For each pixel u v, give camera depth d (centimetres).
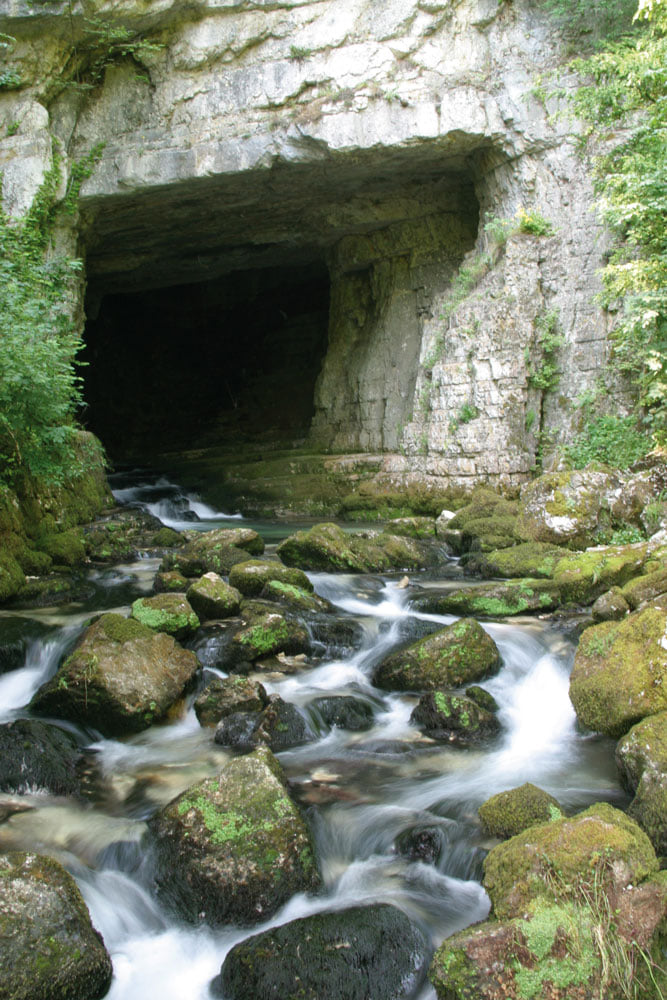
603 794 507
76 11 1341
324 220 1692
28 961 360
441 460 1421
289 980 368
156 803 520
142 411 2734
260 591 879
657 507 981
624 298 1216
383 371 1725
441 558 1133
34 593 897
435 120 1340
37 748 553
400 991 371
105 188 1483
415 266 1672
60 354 968
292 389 2483
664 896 356
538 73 1337
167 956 409
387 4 1341
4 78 1370
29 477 1047
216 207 1597
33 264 1192
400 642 779
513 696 671
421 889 442
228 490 1783
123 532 1205
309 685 700
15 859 399
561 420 1324
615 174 1084
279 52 1380
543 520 1059
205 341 2769
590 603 834
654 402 1176
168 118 1455
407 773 555
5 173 1402
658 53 1074
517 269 1350
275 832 441
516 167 1370
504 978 341
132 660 642
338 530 1088
